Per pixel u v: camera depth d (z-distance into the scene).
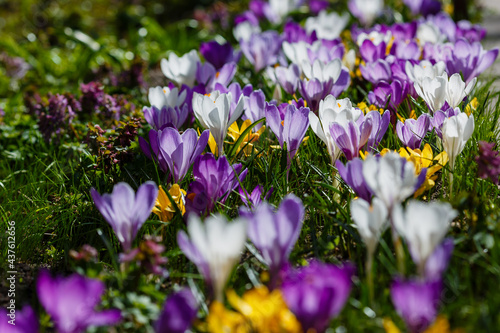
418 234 0.54
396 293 0.52
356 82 0.90
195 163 0.63
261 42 0.94
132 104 0.92
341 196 0.66
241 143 0.73
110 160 0.74
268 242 0.55
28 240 0.69
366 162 0.57
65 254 0.67
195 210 0.63
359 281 0.59
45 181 0.80
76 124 0.90
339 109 0.69
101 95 0.92
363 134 0.66
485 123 0.76
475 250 0.62
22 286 0.64
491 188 0.68
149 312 0.56
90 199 0.72
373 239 0.56
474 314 0.55
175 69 0.84
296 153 0.72
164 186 0.67
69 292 0.51
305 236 0.65
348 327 0.56
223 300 0.58
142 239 0.66
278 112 0.68
